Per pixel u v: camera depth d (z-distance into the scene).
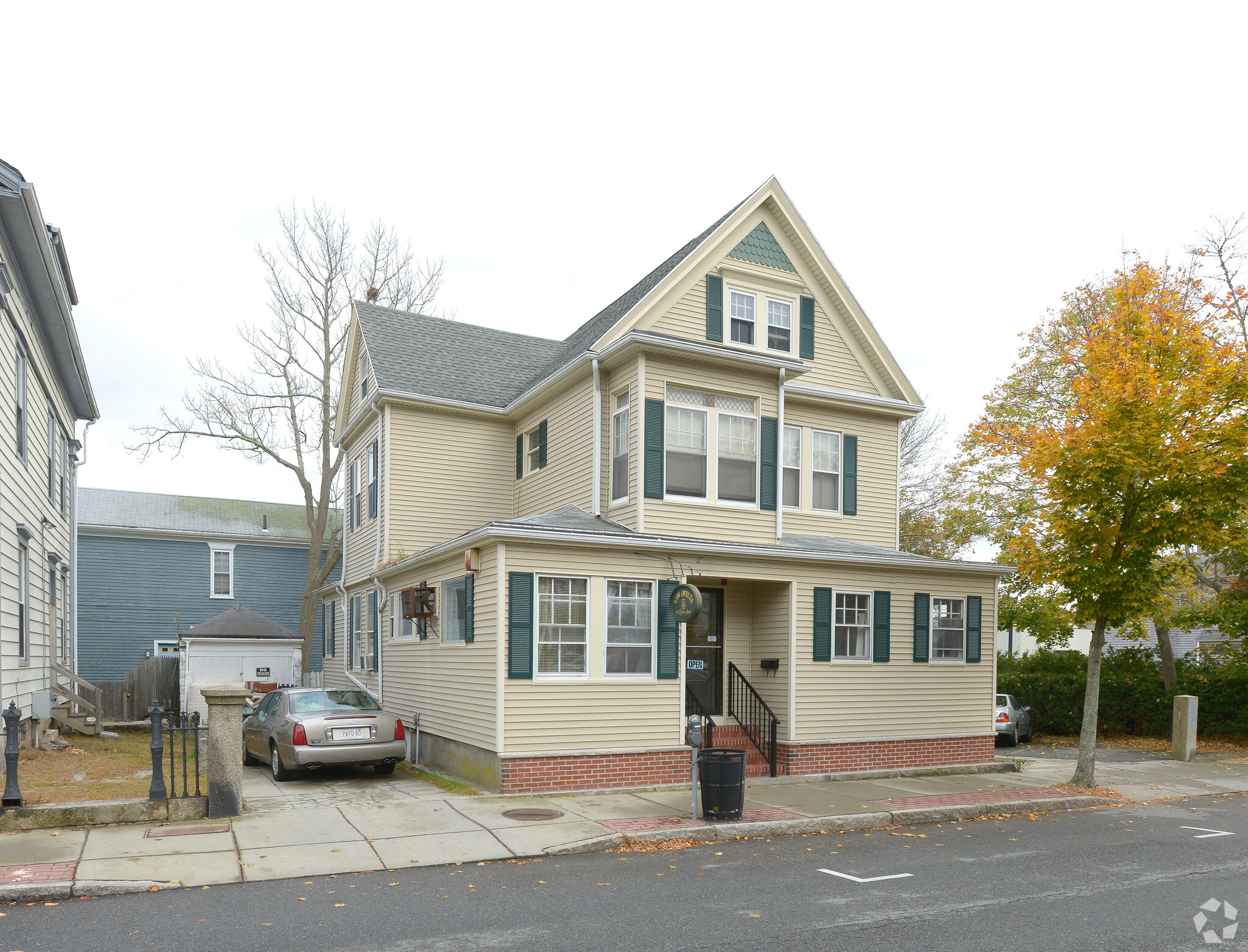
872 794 13.41
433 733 15.66
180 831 9.69
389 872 8.53
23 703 15.27
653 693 13.98
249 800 11.83
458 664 14.62
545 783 12.89
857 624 16.19
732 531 16.17
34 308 15.48
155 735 10.30
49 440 18.27
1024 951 6.39
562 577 13.53
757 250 18.53
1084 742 14.95
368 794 12.59
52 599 18.67
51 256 13.54
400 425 19.55
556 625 13.43
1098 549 15.00
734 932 6.74
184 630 30.80
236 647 24.39
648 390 15.64
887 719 16.09
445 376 20.80
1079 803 13.39
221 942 6.45
